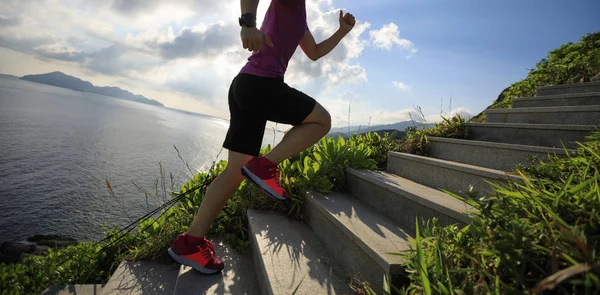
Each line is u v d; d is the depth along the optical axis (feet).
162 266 7.27
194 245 5.90
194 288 5.58
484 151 8.06
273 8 5.53
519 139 8.72
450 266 3.36
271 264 5.46
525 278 2.56
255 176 5.51
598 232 2.67
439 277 3.13
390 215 6.67
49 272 7.31
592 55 14.93
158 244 7.63
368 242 4.86
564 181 4.04
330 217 6.27
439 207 5.26
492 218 3.34
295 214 7.99
